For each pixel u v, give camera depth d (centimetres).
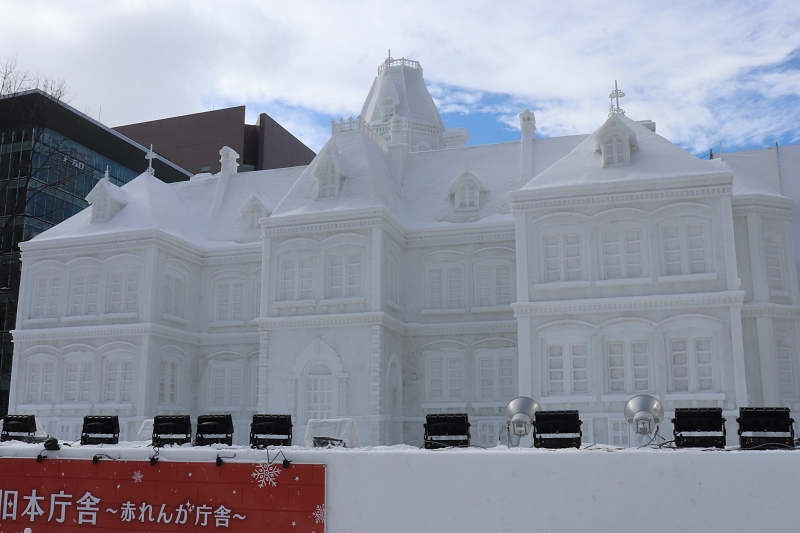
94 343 3934
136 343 3841
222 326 4241
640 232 3156
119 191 4338
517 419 1880
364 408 3453
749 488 1318
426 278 3934
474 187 4028
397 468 1521
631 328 3058
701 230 3094
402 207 4128
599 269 3166
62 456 1800
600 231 3192
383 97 5969
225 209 4631
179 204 4716
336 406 3494
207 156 10244
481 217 3934
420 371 3838
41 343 4056
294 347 3631
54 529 1769
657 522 1352
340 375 3503
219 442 1892
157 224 4066
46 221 6350
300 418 3553
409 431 3781
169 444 1920
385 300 3638
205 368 4231
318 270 3669
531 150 4197
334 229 3672
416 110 6016
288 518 1579
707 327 2978
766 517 1302
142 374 3794
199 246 4309
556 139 4244
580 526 1390
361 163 3947
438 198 4125
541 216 3256
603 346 3080
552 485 1417
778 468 1311
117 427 2011
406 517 1497
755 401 3297
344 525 1538
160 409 3894
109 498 1738
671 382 2983
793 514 1289
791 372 3341
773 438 1552
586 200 3206
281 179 4725
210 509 1645
